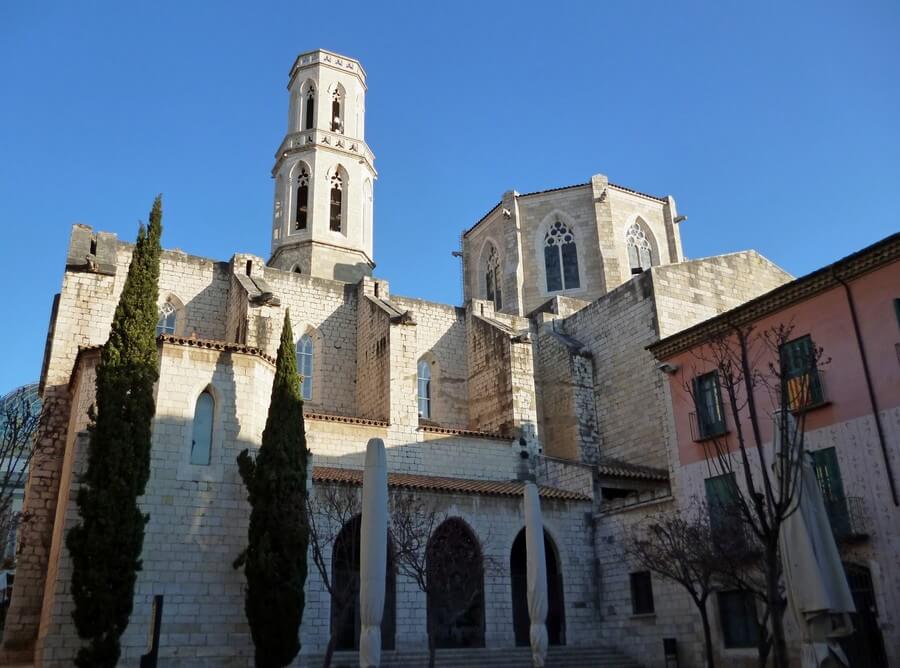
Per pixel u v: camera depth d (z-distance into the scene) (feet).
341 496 83.30
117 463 68.18
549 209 169.78
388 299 131.13
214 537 74.18
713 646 79.87
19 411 93.86
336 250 153.38
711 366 86.79
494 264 177.99
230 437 78.54
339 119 168.66
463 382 133.39
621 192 170.09
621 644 91.97
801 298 78.07
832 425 73.31
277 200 161.27
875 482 68.90
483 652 83.30
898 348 69.15
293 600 69.26
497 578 90.22
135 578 67.00
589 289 160.76
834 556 43.96
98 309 101.24
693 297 121.29
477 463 109.19
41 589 85.30
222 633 71.15
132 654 66.85
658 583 88.43
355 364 126.62
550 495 97.71
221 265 122.93
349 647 81.00
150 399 73.41
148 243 79.82
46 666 64.95
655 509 90.89
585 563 97.14
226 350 81.20
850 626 43.75
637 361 119.03
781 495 44.45
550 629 94.58
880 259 71.26
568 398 125.70
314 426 100.07
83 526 66.23
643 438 115.44
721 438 83.41
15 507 110.32
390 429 105.29
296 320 124.06
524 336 122.62
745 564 70.64
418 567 73.92
